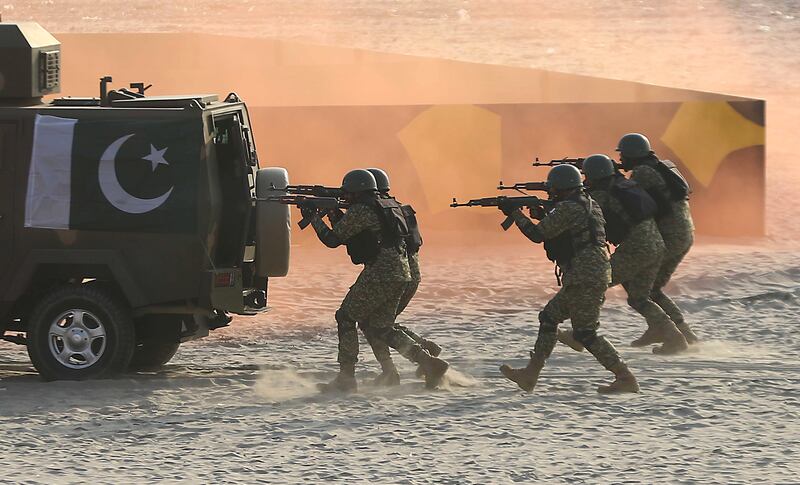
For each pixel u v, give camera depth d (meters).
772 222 72.81
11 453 27.59
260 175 35.94
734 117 68.75
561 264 33.84
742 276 54.91
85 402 32.47
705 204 69.50
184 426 30.08
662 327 40.09
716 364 38.03
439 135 68.38
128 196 34.47
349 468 26.28
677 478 25.38
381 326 34.81
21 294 34.94
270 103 98.69
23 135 34.97
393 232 34.28
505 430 29.69
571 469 26.12
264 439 28.84
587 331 33.78
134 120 34.62
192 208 34.22
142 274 34.62
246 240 35.56
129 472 26.02
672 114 68.88
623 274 39.72
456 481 25.27
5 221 34.94
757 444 28.14
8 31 36.44
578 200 33.88
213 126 35.03
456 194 68.38
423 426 30.11
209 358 40.03
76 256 34.59
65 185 34.69
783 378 35.72
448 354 40.28
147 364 38.28
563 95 88.19
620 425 30.14
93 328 35.00
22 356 40.72
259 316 47.62
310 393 34.34
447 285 53.88
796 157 95.25
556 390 34.44
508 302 50.47
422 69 95.00
